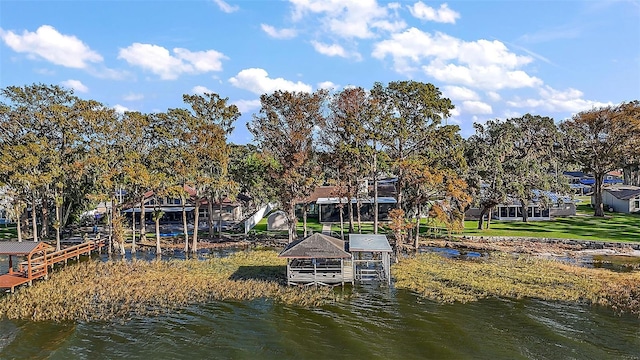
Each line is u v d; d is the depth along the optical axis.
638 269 42.25
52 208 64.56
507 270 41.75
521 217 76.75
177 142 50.56
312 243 38.03
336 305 32.91
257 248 54.56
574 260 46.75
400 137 48.28
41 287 36.59
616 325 28.34
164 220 79.69
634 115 76.06
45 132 48.41
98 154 48.66
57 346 26.06
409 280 38.75
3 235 64.06
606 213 84.12
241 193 86.94
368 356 24.52
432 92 47.94
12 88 47.66
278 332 28.00
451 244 55.22
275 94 50.97
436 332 27.70
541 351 24.86
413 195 53.06
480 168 62.53
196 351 25.53
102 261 47.62
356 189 55.75
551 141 96.69
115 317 30.73
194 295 35.19
